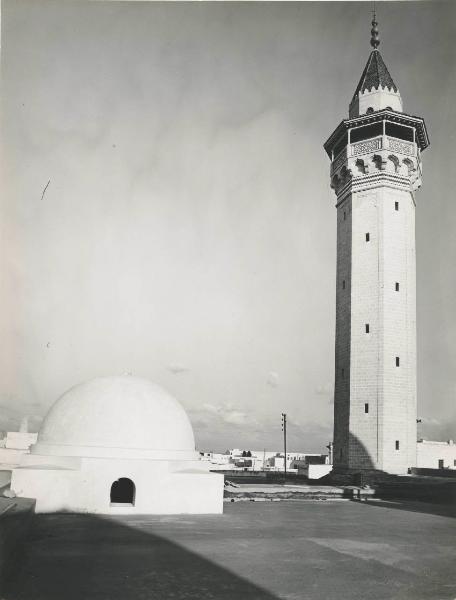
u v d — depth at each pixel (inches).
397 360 1620.3
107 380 993.5
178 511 902.4
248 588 479.8
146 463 890.7
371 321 1647.4
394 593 485.1
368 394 1608.0
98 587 467.8
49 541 646.5
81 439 906.7
